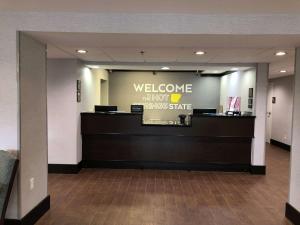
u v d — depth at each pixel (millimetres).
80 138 5715
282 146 8875
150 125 5746
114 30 2900
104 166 5891
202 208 3799
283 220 3457
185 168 5840
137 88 9109
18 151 2932
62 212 3592
